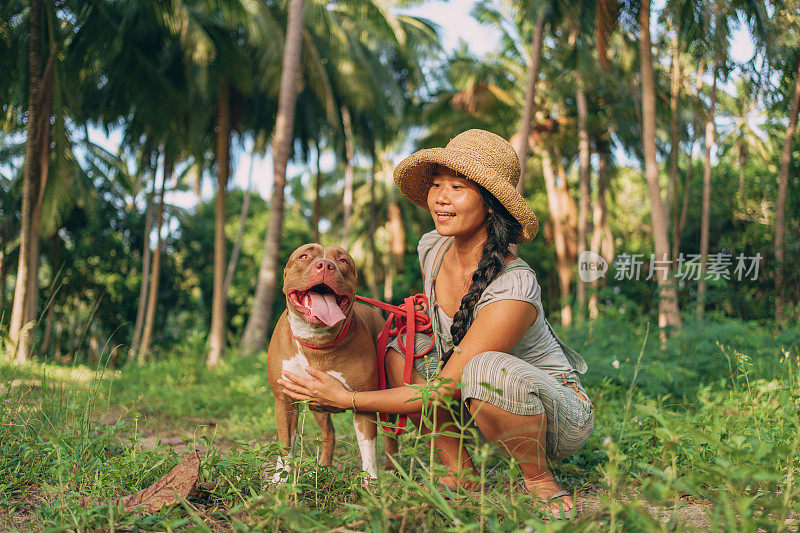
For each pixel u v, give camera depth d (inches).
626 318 293.4
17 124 543.5
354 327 101.7
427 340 106.3
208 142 738.8
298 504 79.3
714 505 84.3
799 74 406.0
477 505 76.4
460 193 98.2
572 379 99.5
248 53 642.2
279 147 494.3
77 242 890.7
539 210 965.2
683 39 430.9
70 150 519.5
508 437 87.3
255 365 406.9
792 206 497.4
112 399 236.5
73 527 74.4
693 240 710.5
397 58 834.2
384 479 77.8
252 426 189.6
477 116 777.6
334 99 728.3
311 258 96.8
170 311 1072.8
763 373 173.2
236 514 81.1
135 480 94.0
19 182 701.9
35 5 473.7
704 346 217.0
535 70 453.7
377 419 98.0
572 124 754.8
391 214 1029.8
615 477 66.7
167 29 569.0
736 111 503.8
